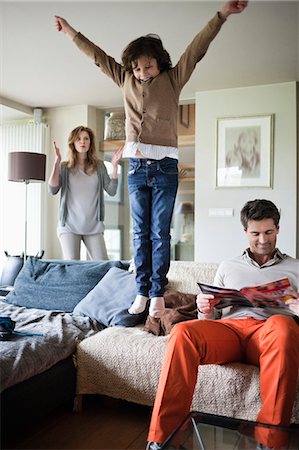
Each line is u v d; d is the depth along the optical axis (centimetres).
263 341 161
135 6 291
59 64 389
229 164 454
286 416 148
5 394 162
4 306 278
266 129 439
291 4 286
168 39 343
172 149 194
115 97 489
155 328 221
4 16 304
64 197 368
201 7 293
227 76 416
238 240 452
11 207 540
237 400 176
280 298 175
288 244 432
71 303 272
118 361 201
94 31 329
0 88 456
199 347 165
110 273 272
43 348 190
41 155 401
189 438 127
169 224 198
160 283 196
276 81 431
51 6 292
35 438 182
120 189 572
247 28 318
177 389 157
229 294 181
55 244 530
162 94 191
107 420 202
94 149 372
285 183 433
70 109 524
